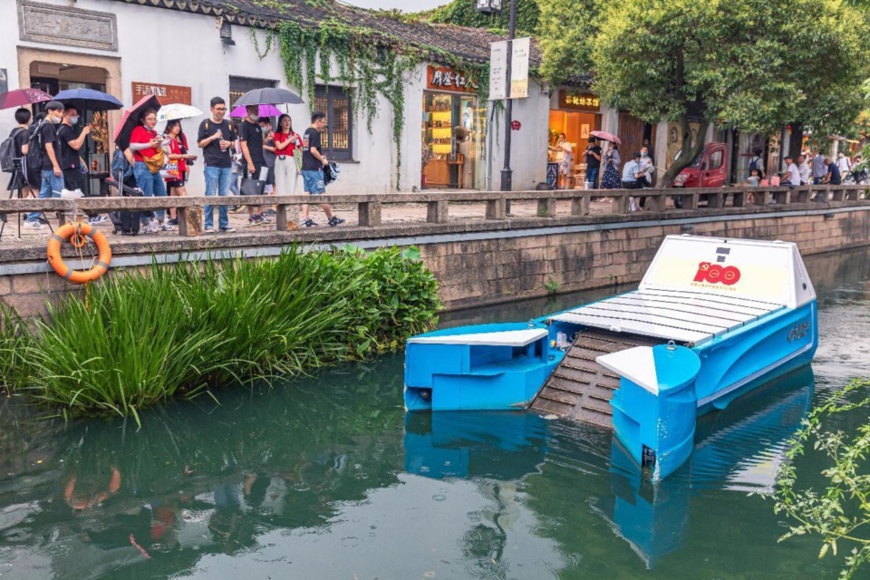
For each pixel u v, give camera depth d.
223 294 7.32
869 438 3.57
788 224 18.06
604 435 6.26
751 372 7.34
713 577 4.22
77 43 12.21
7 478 5.34
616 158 16.81
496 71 13.48
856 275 15.59
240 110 11.10
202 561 4.33
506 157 13.44
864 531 4.78
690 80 13.77
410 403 6.82
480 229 11.07
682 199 15.33
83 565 4.25
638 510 5.00
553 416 6.67
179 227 8.24
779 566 4.34
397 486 5.36
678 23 13.08
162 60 13.18
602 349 6.87
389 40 15.98
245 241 8.48
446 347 6.71
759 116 13.27
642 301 7.98
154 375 6.64
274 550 4.46
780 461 5.85
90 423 6.33
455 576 4.18
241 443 6.08
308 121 15.09
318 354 8.09
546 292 12.29
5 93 10.20
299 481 5.43
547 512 4.96
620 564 4.32
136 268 7.68
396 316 8.76
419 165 17.05
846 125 14.82
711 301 7.96
